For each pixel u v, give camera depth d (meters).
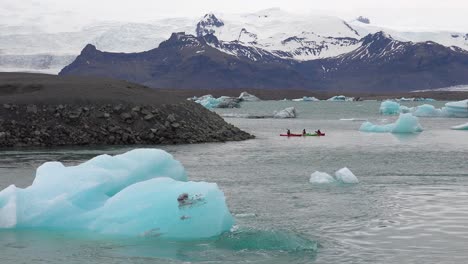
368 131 68.81
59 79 62.03
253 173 30.38
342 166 33.34
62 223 17.14
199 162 35.38
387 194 23.48
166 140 48.09
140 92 55.91
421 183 26.47
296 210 20.30
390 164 34.31
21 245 15.48
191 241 15.83
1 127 46.06
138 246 15.36
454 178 28.08
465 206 20.80
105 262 14.12
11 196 17.72
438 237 16.41
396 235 16.67
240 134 55.34
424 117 107.06
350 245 15.61
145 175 19.38
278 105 181.38
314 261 14.18
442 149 44.47
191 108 54.84
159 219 16.41
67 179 18.30
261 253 14.84
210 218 16.36
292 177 28.81
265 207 20.89
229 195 23.50
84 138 46.66
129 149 42.66
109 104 50.22
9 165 33.09
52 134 46.41
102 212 17.14
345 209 20.44
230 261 14.16
